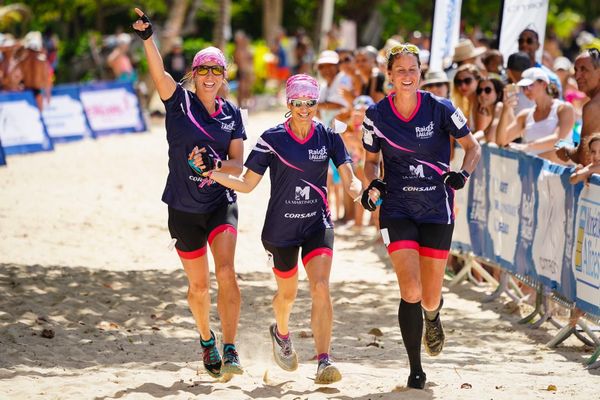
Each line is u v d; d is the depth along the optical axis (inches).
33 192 770.2
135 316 435.8
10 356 360.5
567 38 1865.2
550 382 335.0
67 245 590.6
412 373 322.3
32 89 996.6
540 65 541.6
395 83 315.0
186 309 452.1
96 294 469.4
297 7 2324.1
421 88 528.1
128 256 568.1
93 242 601.9
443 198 323.3
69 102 1083.3
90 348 382.0
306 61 1557.6
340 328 427.8
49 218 668.7
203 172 309.7
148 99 1432.1
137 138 1119.0
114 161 945.5
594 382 335.0
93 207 714.2
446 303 479.5
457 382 333.7
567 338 409.4
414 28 1876.2
